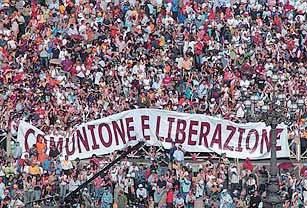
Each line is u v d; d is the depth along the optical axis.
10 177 92.44
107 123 98.62
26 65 110.62
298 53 116.38
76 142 98.12
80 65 110.44
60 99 104.19
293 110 89.56
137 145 91.94
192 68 112.00
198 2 120.69
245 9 120.44
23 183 92.12
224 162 96.50
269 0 121.38
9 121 98.81
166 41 115.00
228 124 99.38
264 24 119.25
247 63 113.31
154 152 98.12
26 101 103.12
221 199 93.50
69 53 112.00
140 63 110.50
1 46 112.75
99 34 115.44
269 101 87.69
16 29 115.00
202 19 118.50
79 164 95.94
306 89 107.88
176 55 113.31
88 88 107.12
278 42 116.81
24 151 97.00
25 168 93.19
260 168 97.06
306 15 121.75
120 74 109.06
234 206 93.94
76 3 119.06
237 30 117.44
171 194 93.62
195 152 99.06
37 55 111.56
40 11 117.69
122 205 93.81
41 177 92.44
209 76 109.56
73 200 90.69
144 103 104.44
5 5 117.44
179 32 115.94
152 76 109.00
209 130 99.38
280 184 94.56
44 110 101.56
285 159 99.75
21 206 91.00
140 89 107.38
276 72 110.75
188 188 93.94
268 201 81.19
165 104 104.62
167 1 119.81
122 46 113.94
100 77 108.81
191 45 113.81
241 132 99.38
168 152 97.88
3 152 96.88
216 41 115.62
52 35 114.81
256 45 115.94
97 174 88.62
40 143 96.56
